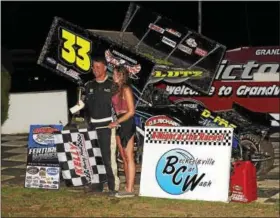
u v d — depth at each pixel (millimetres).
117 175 7223
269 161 8352
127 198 7082
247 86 13016
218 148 6996
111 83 6969
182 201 6895
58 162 7613
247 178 6820
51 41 8023
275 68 13047
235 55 13234
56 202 6945
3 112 12844
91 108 7078
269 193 7383
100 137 7086
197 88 8500
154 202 6863
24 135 13305
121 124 6984
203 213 6328
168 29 8664
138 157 8016
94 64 6961
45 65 8070
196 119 8047
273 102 12836
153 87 8344
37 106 13562
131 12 8930
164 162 7195
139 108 8039
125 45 8586
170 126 7340
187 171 7062
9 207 6730
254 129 8172
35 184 7703
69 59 7961
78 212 6461
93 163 7234
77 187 7656
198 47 8508
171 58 8609
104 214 6352
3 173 8914
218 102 13094
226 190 6848
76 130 7266
